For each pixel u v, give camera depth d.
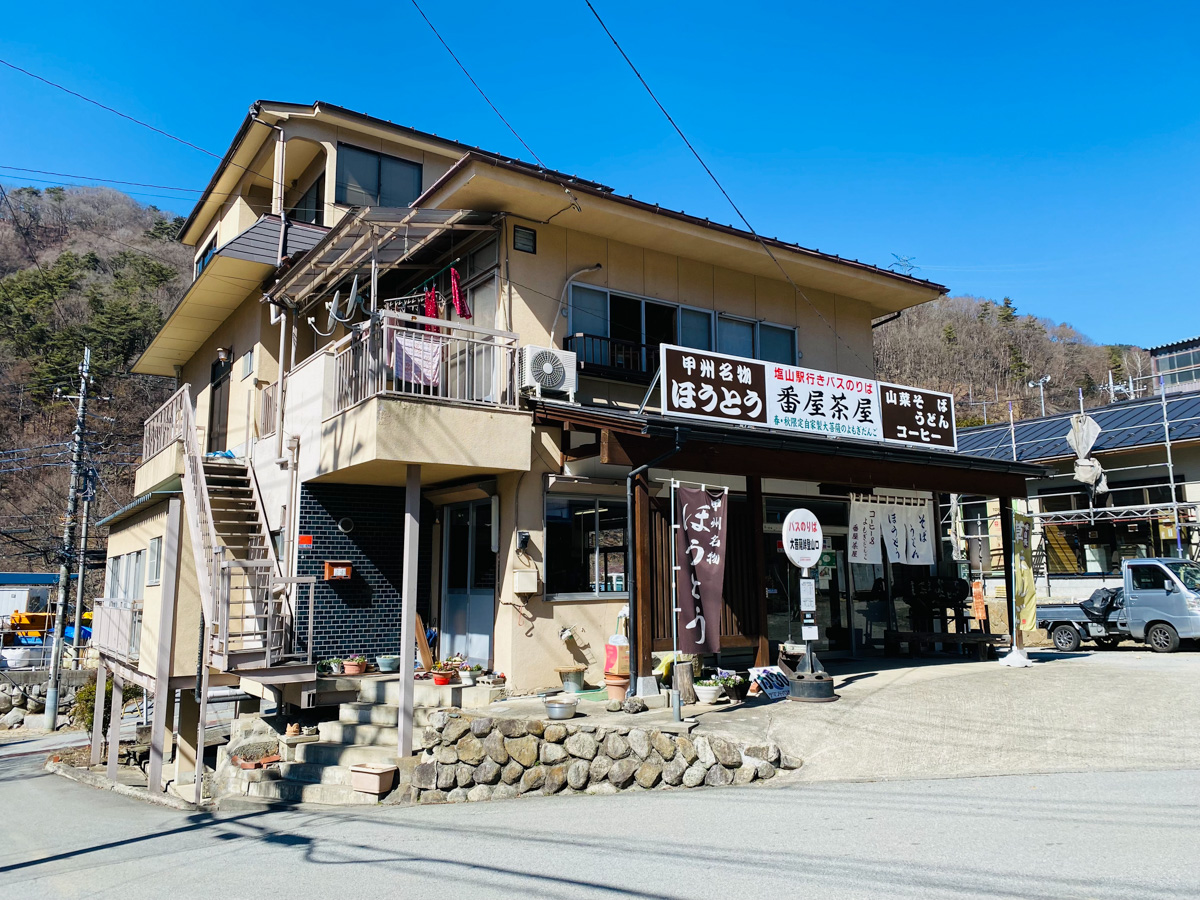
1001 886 4.11
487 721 7.49
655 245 12.33
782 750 7.62
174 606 10.66
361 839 6.09
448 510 11.59
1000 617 20.59
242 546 11.87
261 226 14.49
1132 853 4.56
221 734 14.52
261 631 9.89
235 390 15.13
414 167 16.98
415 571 8.41
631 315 12.10
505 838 5.76
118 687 13.14
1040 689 9.65
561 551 10.38
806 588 9.77
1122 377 62.53
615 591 10.71
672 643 10.46
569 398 10.33
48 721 21.42
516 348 9.94
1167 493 20.02
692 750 7.47
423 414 8.93
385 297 13.31
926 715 8.52
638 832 5.71
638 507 9.08
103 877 5.66
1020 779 6.62
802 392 11.02
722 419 10.18
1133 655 14.13
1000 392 62.81
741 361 10.48
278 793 8.29
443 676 9.45
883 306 15.64
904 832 5.28
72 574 25.95
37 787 12.80
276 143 15.52
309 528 10.59
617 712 8.45
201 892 4.91
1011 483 13.00
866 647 14.02
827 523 13.80
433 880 4.78
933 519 14.49
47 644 28.23
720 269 13.30
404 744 7.92
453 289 11.21
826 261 13.51
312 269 11.24
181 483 12.44
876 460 11.26
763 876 4.50
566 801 7.05
